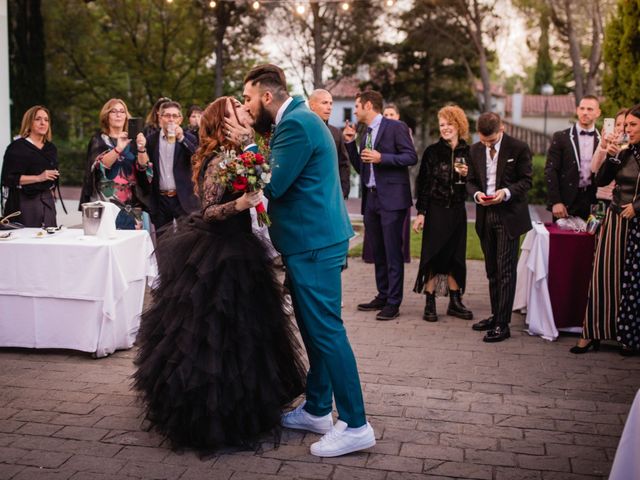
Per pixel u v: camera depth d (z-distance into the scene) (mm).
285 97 3223
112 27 23812
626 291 4586
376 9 21547
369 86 23703
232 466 3115
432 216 5449
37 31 20438
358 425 3217
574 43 21062
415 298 6406
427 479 3008
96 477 2994
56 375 4234
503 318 5062
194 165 3389
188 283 3240
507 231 4961
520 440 3400
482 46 21969
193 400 3168
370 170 5711
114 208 4699
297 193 3139
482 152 5098
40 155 5727
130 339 4711
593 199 5629
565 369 4465
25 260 4461
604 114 14266
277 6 20703
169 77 23141
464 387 4113
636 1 13219
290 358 3506
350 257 8508
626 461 2432
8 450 3236
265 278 3324
